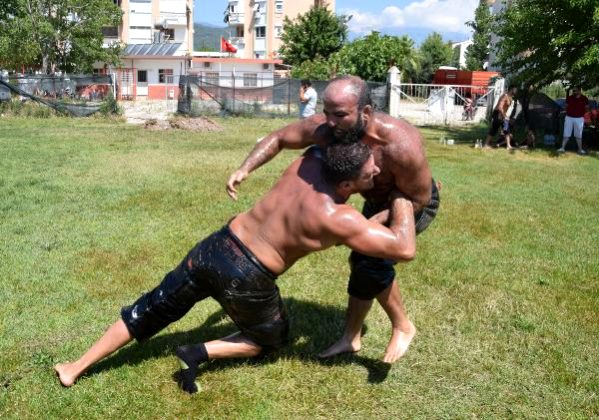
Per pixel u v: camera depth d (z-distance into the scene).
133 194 8.05
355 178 2.96
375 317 4.47
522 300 4.89
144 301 3.34
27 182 8.59
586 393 3.54
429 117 23.58
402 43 41.03
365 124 2.96
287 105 22.84
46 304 4.50
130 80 48.12
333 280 5.20
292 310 4.55
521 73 15.75
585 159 13.65
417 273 5.41
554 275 5.49
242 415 3.22
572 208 8.30
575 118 14.30
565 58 15.10
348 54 32.84
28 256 5.48
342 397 3.43
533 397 3.49
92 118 20.03
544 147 15.52
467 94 26.09
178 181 8.98
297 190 3.10
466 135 18.38
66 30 36.44
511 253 6.11
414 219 3.28
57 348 3.82
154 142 13.65
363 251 3.03
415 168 3.09
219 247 3.20
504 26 16.44
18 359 3.65
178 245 5.93
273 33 67.50
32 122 18.12
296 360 3.79
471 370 3.78
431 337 4.20
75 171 9.58
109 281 4.98
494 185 9.87
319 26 44.19
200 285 3.28
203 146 13.09
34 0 34.78
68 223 6.59
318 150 3.25
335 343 3.87
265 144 3.43
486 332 4.29
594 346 4.11
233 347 3.42
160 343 3.93
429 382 3.63
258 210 3.22
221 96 22.66
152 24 55.94
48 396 3.30
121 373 3.54
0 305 4.43
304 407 3.33
